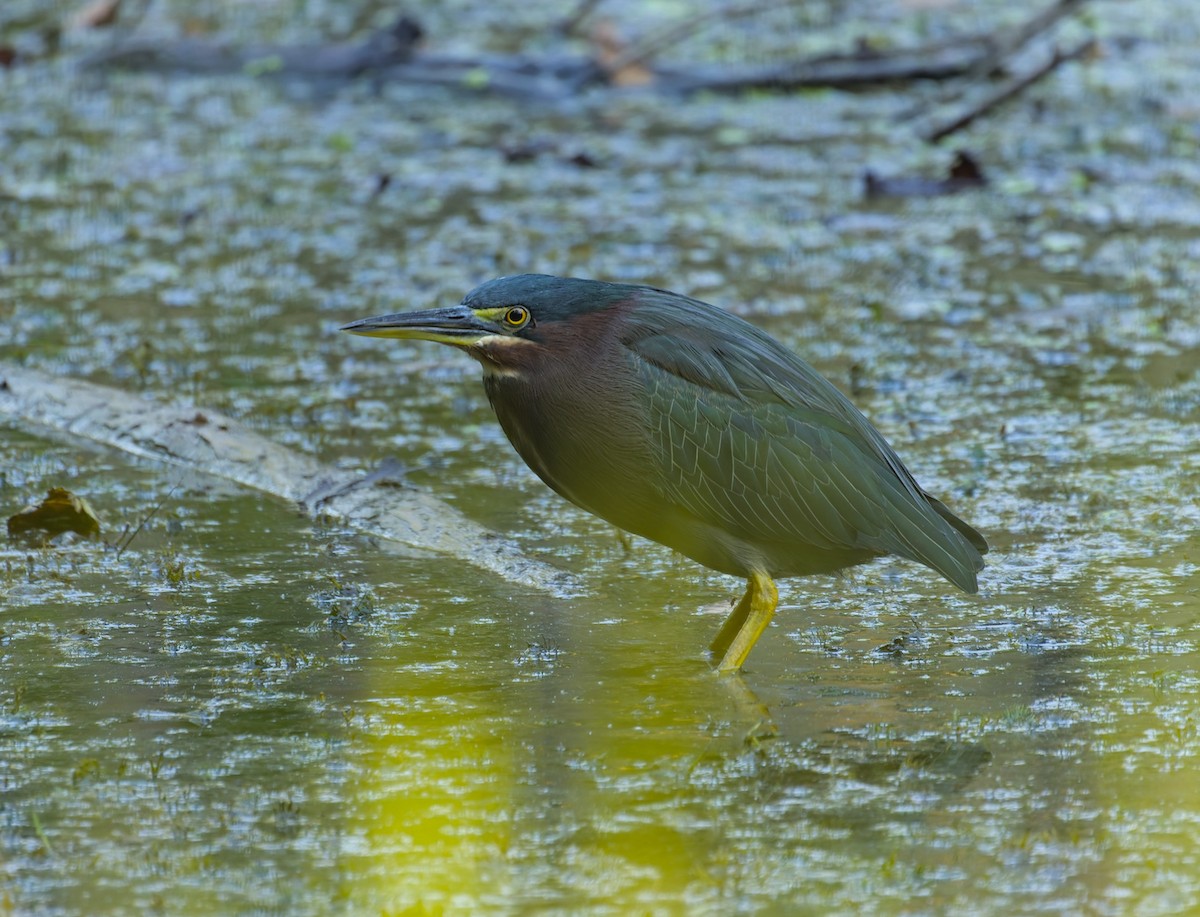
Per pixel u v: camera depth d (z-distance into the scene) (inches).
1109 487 480.1
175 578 421.4
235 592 416.8
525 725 348.8
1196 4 1119.0
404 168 815.7
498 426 538.6
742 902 282.7
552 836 304.3
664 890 286.7
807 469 394.3
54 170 809.5
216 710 353.7
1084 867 292.0
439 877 291.0
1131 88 930.7
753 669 377.4
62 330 611.5
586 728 347.3
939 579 430.3
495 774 327.3
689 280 665.6
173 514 464.1
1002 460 502.3
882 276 674.2
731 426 392.8
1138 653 379.9
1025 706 354.0
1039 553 438.3
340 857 297.1
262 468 489.1
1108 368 578.2
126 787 321.1
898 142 850.8
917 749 336.2
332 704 357.4
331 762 331.9
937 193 775.7
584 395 391.5
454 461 508.4
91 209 756.0
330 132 875.4
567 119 899.4
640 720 351.3
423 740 341.4
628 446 392.8
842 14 1063.6
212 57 982.4
